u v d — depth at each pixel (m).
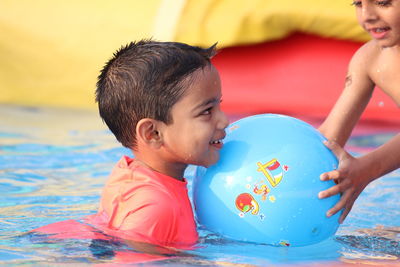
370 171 3.10
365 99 3.74
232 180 2.94
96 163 4.87
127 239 2.88
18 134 5.86
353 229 3.42
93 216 3.28
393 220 3.61
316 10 6.77
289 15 6.82
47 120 6.61
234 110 7.24
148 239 2.86
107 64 3.28
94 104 7.38
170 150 3.02
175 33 6.98
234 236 2.96
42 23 7.48
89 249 2.83
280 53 7.26
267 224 2.89
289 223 2.89
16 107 7.38
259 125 3.09
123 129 3.13
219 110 3.04
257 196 2.89
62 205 3.77
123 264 2.65
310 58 7.19
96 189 4.16
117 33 7.22
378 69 3.61
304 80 7.17
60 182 4.32
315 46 7.17
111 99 3.12
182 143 2.97
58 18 7.47
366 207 3.86
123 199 3.02
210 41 6.95
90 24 7.34
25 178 4.40
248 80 7.31
